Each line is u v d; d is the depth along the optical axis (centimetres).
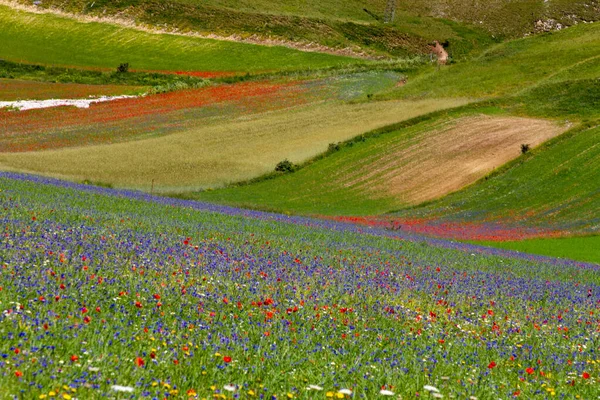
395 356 1253
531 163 7244
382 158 7681
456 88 10756
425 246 3853
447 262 3167
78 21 15350
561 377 1283
